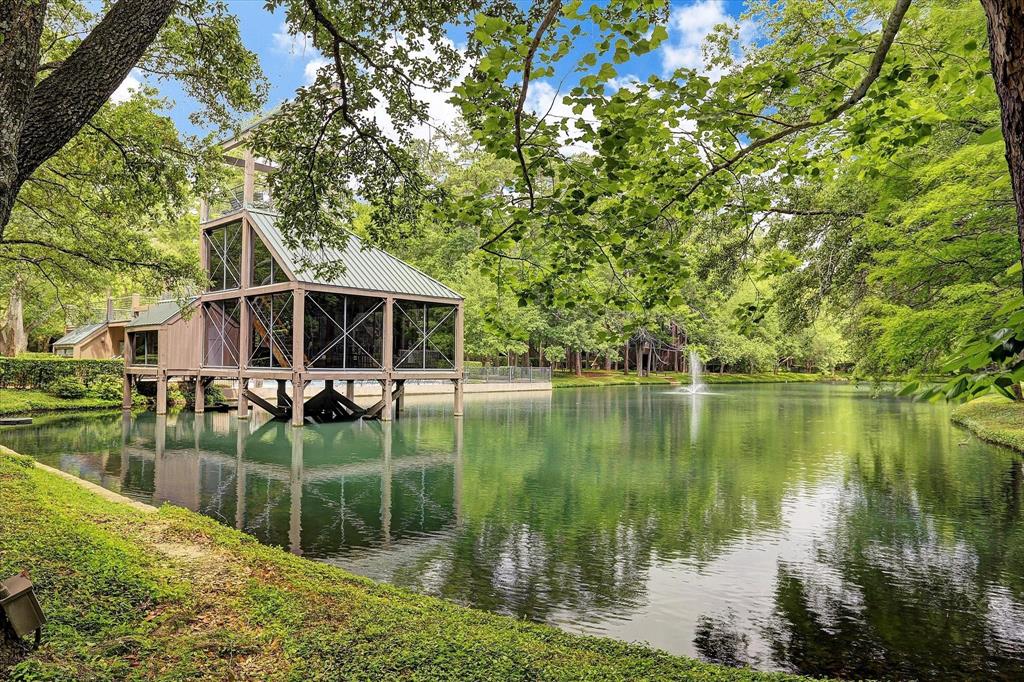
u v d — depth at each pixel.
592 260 5.00
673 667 3.75
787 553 7.68
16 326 34.19
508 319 5.20
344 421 22.81
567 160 4.12
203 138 12.75
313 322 24.28
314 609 4.43
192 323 24.84
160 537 5.98
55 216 16.11
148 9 3.60
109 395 27.59
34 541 5.14
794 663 4.99
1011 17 1.58
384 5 5.55
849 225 14.01
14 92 2.93
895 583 6.71
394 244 6.46
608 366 62.78
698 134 4.36
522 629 4.42
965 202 8.76
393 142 5.82
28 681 3.02
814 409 28.62
